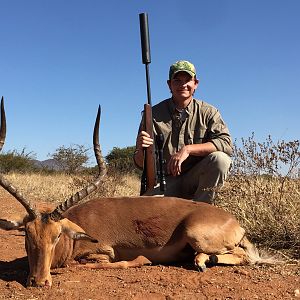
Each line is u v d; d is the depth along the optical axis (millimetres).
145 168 2137
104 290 1487
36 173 7668
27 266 1798
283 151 2268
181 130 2221
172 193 2256
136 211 1855
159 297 1433
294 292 1461
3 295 1445
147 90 2242
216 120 2205
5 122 1641
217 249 1767
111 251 1822
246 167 2361
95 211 1868
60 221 1634
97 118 1762
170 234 1812
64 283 1548
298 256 1882
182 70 2164
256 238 2066
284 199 2150
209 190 2148
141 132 2127
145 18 2295
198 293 1463
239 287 1513
